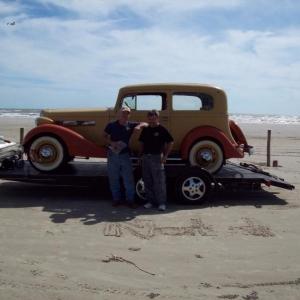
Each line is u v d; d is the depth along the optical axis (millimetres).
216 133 7551
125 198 7492
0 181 9102
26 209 6691
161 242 5234
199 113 7738
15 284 3949
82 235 5426
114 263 4516
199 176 7184
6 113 74438
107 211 6688
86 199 7520
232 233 5664
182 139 7781
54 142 7535
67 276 4152
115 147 6762
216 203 7426
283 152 17484
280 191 8617
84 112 7914
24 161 9023
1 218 6141
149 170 6812
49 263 4477
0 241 5133
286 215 6664
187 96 7762
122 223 6020
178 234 5570
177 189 7191
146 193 6949
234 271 4379
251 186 7508
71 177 7270
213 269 4418
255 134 30750
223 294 3844
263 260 4707
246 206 7246
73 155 7500
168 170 7172
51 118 7953
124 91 7789
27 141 7543
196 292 3873
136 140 7801
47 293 3783
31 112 86438
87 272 4262
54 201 7293
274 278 4223
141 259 4648
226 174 7820
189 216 6488
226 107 7801
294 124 57719
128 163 6887
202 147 7637
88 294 3781
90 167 8414
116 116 7828
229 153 7574
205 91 7742
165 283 4051
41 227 5730
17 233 5445
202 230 5766
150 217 6387
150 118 6617
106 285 3975
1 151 7793
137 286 3969
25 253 4750
